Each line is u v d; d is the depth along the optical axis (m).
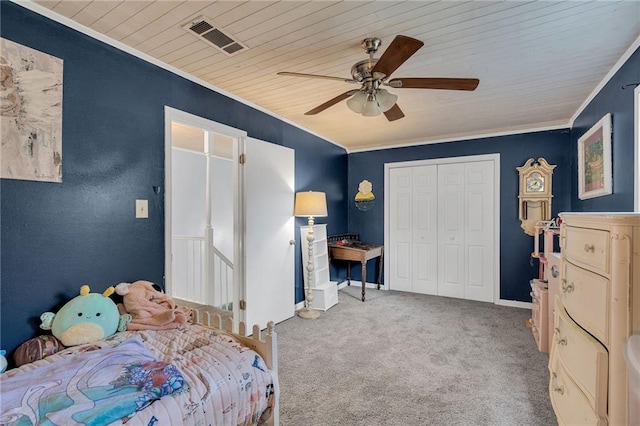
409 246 4.73
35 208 1.65
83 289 1.79
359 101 2.07
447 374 2.30
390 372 2.32
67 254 1.77
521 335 3.03
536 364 2.45
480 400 1.98
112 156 1.98
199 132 3.81
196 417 1.22
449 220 4.43
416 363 2.46
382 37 1.92
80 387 1.19
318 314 3.59
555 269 2.47
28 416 1.03
